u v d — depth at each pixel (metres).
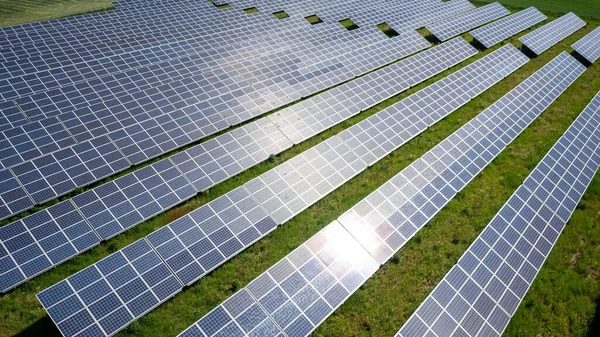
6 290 19.70
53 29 43.44
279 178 26.52
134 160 27.41
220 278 21.83
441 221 26.06
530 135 34.47
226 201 24.38
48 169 25.34
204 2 53.91
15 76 35.72
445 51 45.53
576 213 27.31
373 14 55.81
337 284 20.81
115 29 45.03
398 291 22.22
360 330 20.42
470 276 21.41
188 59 40.06
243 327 18.48
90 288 19.05
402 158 30.81
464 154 30.14
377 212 24.59
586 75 45.66
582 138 33.16
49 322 19.36
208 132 30.56
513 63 45.03
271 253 23.39
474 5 66.44
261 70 39.03
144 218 23.81
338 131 32.66
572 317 21.44
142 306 19.31
